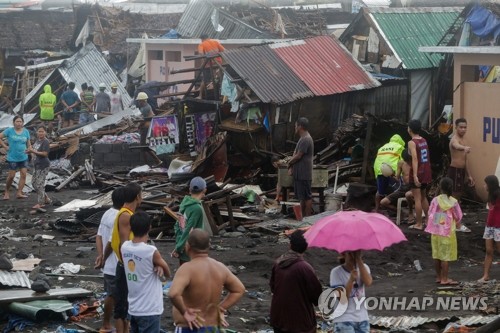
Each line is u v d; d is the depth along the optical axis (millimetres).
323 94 25734
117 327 10859
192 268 8742
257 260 15820
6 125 36188
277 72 25859
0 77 45531
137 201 10844
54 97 34875
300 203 19703
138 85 40625
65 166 27984
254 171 24766
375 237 9930
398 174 18891
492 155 21656
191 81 26766
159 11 49500
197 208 12602
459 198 20750
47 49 45906
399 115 28062
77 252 16781
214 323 8781
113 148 28938
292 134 25453
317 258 16141
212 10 37781
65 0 52594
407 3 39312
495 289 14047
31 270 14789
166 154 26688
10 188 25047
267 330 11766
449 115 25812
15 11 47250
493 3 23578
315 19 40000
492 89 21641
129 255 9836
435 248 14367
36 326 11953
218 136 24125
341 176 22812
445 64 28250
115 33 44000
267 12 39125
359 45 30344
